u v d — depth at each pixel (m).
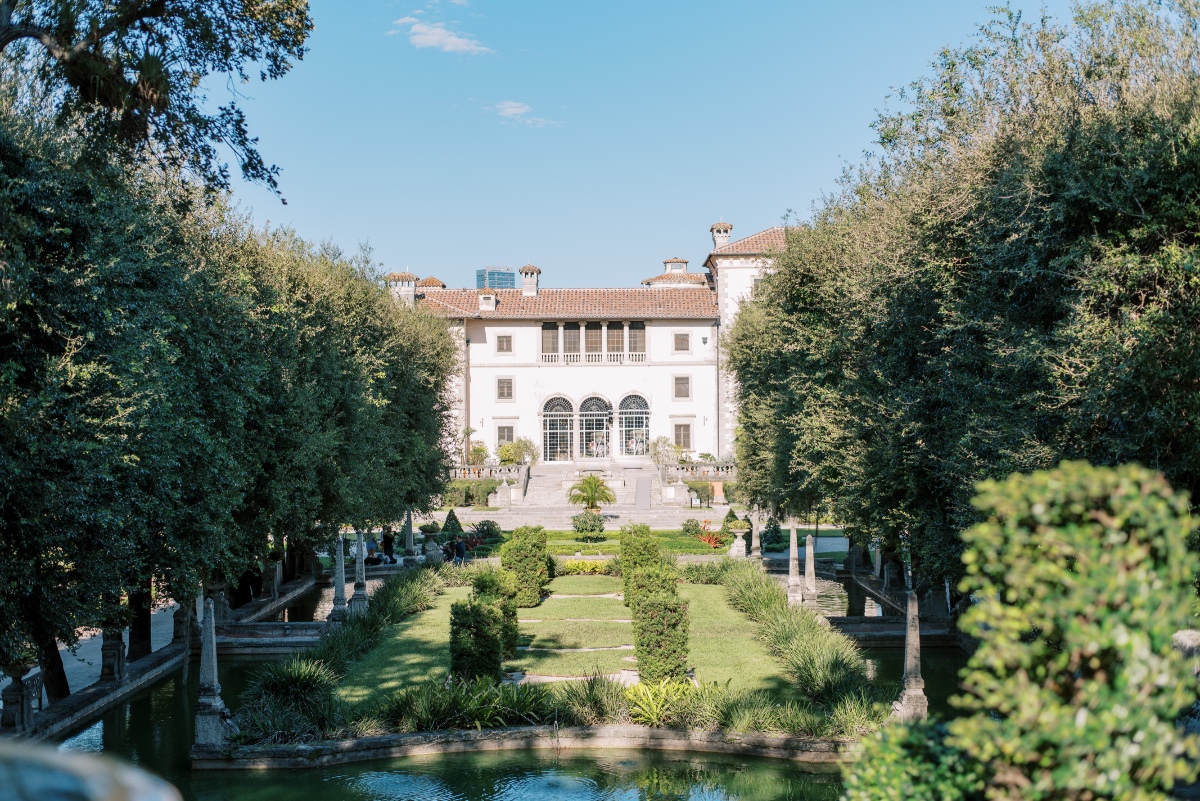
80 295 12.01
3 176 11.19
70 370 11.35
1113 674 4.73
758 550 37.78
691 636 22.44
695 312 66.75
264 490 19.05
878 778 5.54
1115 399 10.73
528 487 60.28
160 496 13.66
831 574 34.00
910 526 15.55
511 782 13.67
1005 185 12.66
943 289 14.45
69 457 11.26
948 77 18.23
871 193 21.39
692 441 67.06
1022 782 4.82
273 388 19.42
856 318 17.66
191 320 15.76
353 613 23.33
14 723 15.22
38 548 11.44
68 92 12.36
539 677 18.80
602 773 14.04
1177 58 12.10
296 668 16.20
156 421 12.81
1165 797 4.62
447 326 41.53
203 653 14.62
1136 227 11.47
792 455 22.39
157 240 14.29
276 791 13.37
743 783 13.56
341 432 22.61
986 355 13.23
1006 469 11.47
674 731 15.12
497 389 67.12
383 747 14.75
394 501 31.05
